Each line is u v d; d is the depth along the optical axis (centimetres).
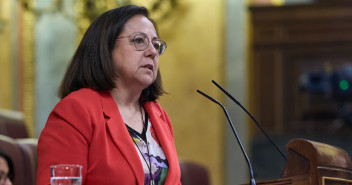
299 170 525
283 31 2752
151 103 594
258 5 2739
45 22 1819
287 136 2484
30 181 856
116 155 507
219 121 1831
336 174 516
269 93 2753
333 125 2612
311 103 2723
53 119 510
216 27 1848
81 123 503
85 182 498
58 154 489
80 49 554
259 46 2764
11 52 1828
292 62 2753
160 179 534
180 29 1862
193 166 1078
